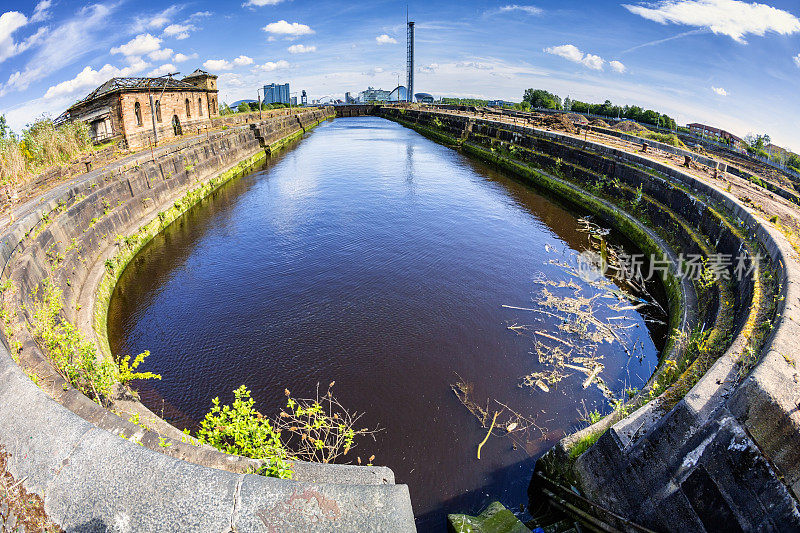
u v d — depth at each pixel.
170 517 2.88
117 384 8.12
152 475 3.03
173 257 17.95
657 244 17.34
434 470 8.41
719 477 5.01
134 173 20.31
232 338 12.44
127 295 14.87
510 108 73.12
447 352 11.74
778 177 24.72
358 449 8.81
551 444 8.95
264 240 19.78
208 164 29.23
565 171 28.73
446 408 9.86
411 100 107.69
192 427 9.38
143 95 30.27
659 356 11.68
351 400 10.09
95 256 15.19
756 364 5.78
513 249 18.67
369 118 92.31
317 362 11.37
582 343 12.12
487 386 10.51
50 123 20.97
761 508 4.68
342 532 2.93
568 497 7.11
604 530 6.51
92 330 11.62
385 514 3.07
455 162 38.88
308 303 14.26
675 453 5.41
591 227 21.69
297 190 28.67
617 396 10.21
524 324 13.02
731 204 14.59
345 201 25.92
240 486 3.02
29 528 2.96
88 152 21.22
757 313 8.55
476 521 6.76
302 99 115.06
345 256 17.92
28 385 3.84
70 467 3.13
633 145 29.81
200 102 41.38
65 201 14.45
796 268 9.21
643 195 20.56
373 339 12.30
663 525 5.64
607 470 6.31
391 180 31.45
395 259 17.61
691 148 34.62
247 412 6.41
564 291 15.05
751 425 4.75
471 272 16.41
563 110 68.94
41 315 9.15
